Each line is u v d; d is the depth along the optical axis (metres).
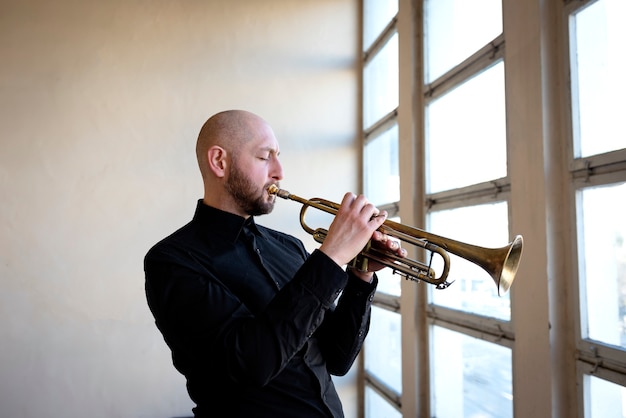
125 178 3.29
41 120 3.23
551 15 1.65
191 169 3.37
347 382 3.50
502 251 1.15
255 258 1.20
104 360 3.19
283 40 3.56
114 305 3.22
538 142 1.64
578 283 1.53
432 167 2.59
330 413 1.12
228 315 1.01
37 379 3.11
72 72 3.28
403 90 2.78
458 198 2.27
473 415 2.16
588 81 1.53
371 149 3.51
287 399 1.08
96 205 3.25
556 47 1.64
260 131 1.19
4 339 3.09
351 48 3.65
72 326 3.17
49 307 3.15
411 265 1.21
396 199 3.05
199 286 1.04
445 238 1.20
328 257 0.99
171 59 3.40
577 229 1.55
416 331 2.60
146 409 3.20
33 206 3.18
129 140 3.31
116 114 3.31
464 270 2.24
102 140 3.28
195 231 1.18
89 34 3.32
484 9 2.08
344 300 1.22
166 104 3.38
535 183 1.65
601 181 1.45
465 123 2.23
